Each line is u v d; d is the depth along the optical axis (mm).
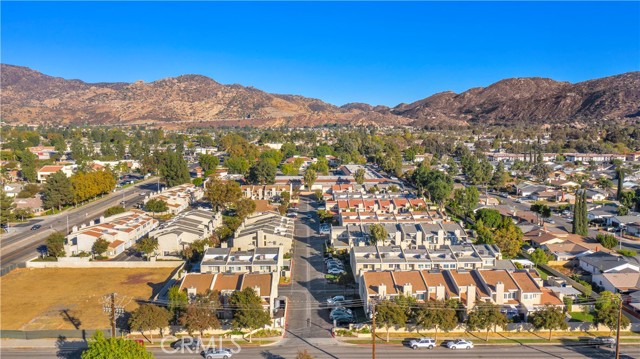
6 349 82688
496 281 94438
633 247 141250
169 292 94125
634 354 79812
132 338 86312
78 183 199000
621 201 187625
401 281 96500
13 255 135125
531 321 87438
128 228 145875
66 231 159250
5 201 165375
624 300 97812
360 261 110688
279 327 90062
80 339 86250
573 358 79000
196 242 129250
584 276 114438
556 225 163250
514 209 186500
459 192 183625
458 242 129250
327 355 80312
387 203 178250
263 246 132500
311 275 118312
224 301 92750
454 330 88562
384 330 88625
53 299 105000
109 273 121875
